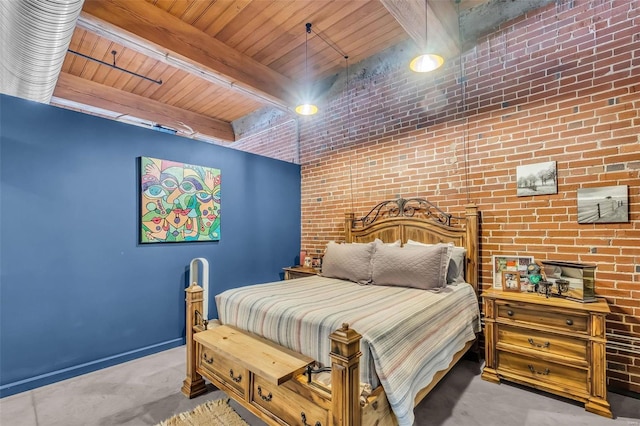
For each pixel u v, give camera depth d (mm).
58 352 2588
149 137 3236
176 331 3383
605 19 2488
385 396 1563
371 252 3211
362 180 4125
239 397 1969
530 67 2844
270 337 2055
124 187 3033
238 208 4062
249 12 3105
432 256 2723
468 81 3227
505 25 3000
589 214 2518
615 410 2125
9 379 2354
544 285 2465
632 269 2342
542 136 2766
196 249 3607
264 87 4086
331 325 1754
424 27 2859
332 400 1383
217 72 3551
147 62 3930
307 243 4820
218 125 6090
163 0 2914
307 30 3414
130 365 2859
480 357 2992
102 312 2848
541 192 2750
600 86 2500
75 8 1929
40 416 2047
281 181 4656
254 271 4230
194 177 3570
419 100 3592
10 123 2430
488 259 3043
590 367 2117
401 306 2111
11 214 2410
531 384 2340
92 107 4477
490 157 3062
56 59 2479
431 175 3471
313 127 4770
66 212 2674
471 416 2047
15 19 1923
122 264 2994
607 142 2457
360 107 4168
